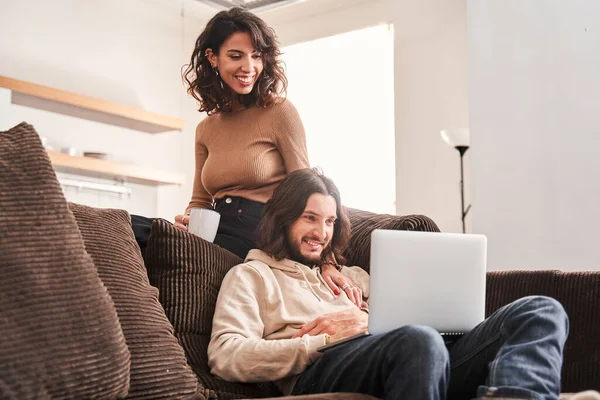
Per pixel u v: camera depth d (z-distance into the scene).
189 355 1.86
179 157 6.54
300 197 2.08
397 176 5.59
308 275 2.05
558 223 3.51
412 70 5.59
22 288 1.24
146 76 6.34
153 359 1.53
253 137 2.55
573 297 2.04
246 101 2.58
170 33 6.56
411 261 1.68
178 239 1.97
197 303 1.93
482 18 3.79
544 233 3.54
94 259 1.60
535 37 3.64
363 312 1.86
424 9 5.58
